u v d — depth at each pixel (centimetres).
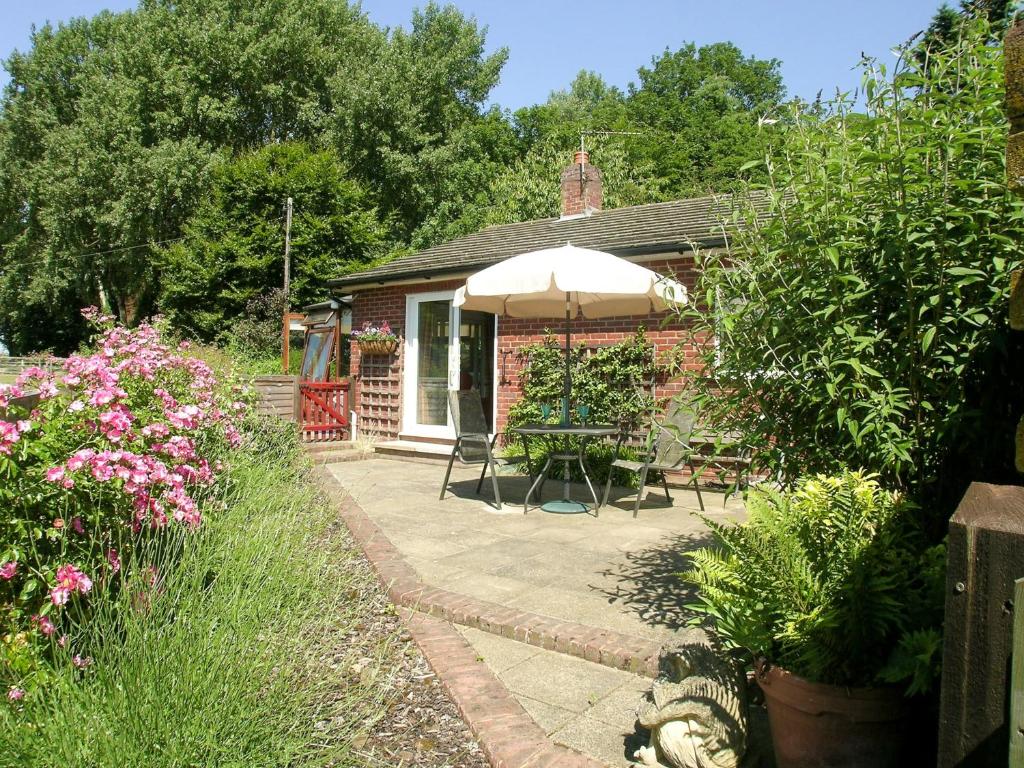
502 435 1130
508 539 610
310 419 1302
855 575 235
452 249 1384
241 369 955
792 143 338
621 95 4988
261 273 2372
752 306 336
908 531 299
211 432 605
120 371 473
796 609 248
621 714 311
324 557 408
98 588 321
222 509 489
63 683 244
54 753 217
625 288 658
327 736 267
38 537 300
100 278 3316
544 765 261
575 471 925
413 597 439
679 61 4581
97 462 313
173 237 2908
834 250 289
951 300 287
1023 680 144
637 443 978
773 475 347
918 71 300
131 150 2803
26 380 395
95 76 3097
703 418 399
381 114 3009
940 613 236
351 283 1327
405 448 1181
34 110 3441
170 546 356
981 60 285
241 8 3058
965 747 159
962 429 284
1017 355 276
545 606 436
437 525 665
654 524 671
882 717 230
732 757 256
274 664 280
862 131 312
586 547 582
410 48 3312
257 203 2402
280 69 3052
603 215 1341
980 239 279
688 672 274
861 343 286
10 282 3550
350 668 346
